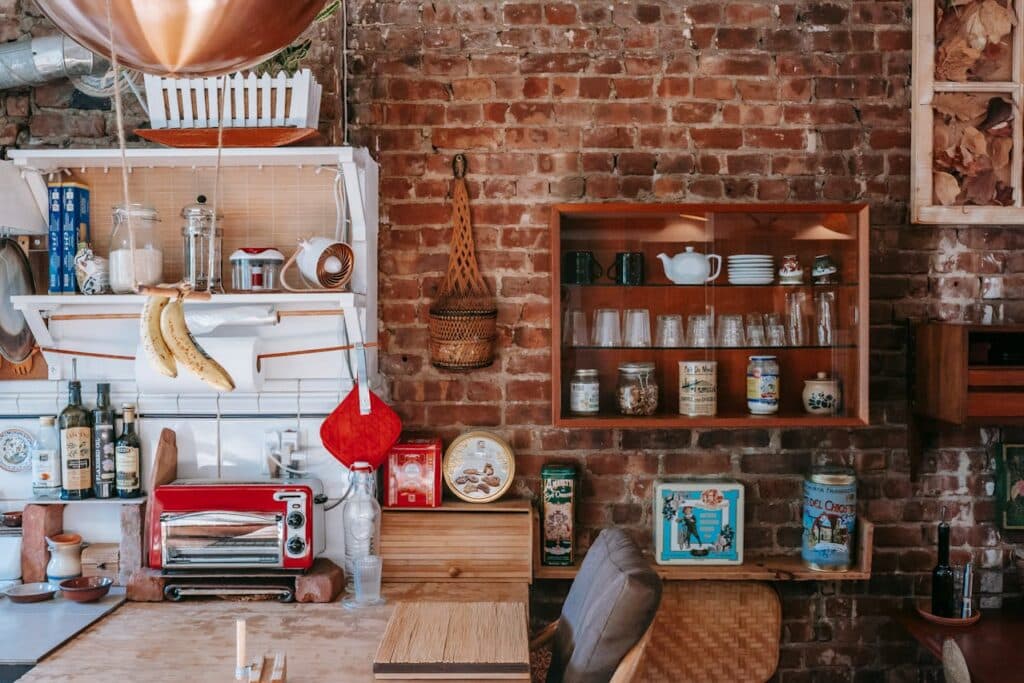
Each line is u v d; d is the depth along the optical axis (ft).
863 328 8.07
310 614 7.31
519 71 8.79
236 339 8.00
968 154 8.74
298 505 7.67
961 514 8.93
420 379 8.87
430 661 5.83
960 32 8.72
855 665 8.91
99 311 8.40
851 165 8.85
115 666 6.13
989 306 8.91
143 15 3.44
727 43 8.81
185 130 7.69
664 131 8.81
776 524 8.91
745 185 8.84
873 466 8.93
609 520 8.90
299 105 7.83
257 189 8.32
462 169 8.79
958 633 8.12
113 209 8.04
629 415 8.27
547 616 8.83
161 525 7.66
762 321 8.34
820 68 8.84
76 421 8.20
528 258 8.83
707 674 8.75
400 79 8.79
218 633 6.82
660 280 8.33
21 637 6.61
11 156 7.77
